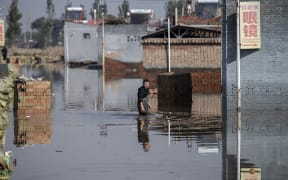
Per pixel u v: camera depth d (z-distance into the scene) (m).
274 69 28.62
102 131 24.28
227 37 28.70
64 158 18.64
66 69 86.94
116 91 46.25
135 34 86.50
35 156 19.00
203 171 16.69
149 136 22.89
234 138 22.11
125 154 19.22
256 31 28.22
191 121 27.11
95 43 103.19
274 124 25.33
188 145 20.81
